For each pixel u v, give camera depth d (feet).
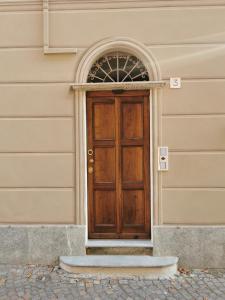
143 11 12.94
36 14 13.21
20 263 13.23
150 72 12.98
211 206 12.84
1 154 13.28
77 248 13.04
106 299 10.50
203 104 12.85
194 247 12.83
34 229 13.19
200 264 12.83
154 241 12.88
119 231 13.53
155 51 12.96
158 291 11.00
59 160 13.19
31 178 13.24
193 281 11.75
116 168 13.51
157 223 12.94
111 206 13.60
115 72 13.51
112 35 13.02
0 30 13.26
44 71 13.17
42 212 13.23
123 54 13.43
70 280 11.76
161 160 12.94
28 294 10.81
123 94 13.38
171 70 12.92
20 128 13.24
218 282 11.71
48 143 13.19
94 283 11.54
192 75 12.87
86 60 13.05
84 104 13.23
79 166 13.11
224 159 12.81
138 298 10.57
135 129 13.47
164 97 12.95
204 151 12.86
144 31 12.95
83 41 13.08
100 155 13.58
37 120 13.20
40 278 11.94
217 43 12.84
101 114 13.53
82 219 13.08
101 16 13.02
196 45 12.87
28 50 13.21
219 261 12.80
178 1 12.85
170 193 12.94
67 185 13.17
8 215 13.29
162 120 12.94
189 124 12.89
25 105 13.21
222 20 12.81
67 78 13.14
